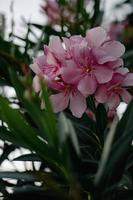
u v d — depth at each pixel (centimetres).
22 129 44
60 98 53
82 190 44
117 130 46
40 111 40
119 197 45
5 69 60
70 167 39
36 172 49
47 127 40
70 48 53
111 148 40
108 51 53
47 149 43
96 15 86
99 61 52
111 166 39
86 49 52
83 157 53
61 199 45
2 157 63
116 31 110
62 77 51
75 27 83
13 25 67
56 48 52
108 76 52
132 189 46
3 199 50
